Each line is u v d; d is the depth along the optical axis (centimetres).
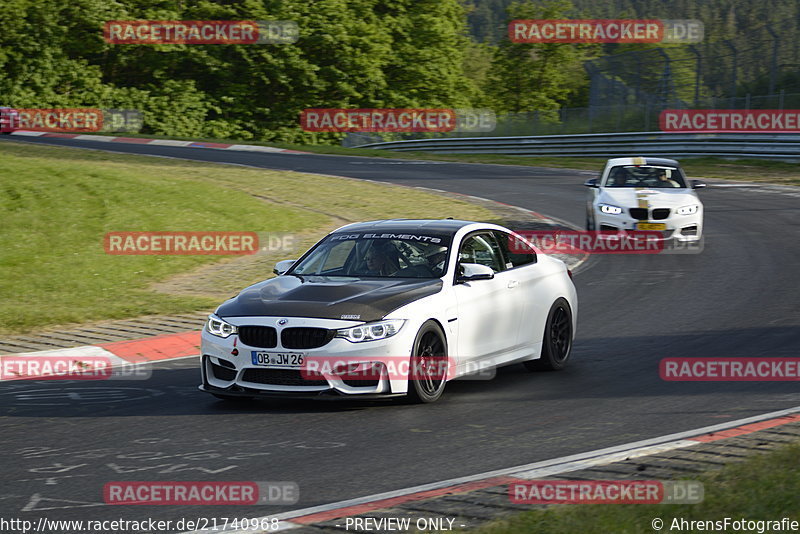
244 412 2836
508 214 8369
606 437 2472
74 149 12888
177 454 2378
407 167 13050
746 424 2555
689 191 6756
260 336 2795
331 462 2281
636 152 14462
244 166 11994
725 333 3997
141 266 5659
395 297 2872
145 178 8256
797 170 11875
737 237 7031
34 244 5897
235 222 7150
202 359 2912
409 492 2003
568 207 8969
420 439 2484
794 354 3556
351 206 8531
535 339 3353
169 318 4406
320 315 2775
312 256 3241
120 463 2303
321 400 2975
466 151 17238
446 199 9319
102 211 6806
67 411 2883
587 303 4816
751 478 1873
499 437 2494
